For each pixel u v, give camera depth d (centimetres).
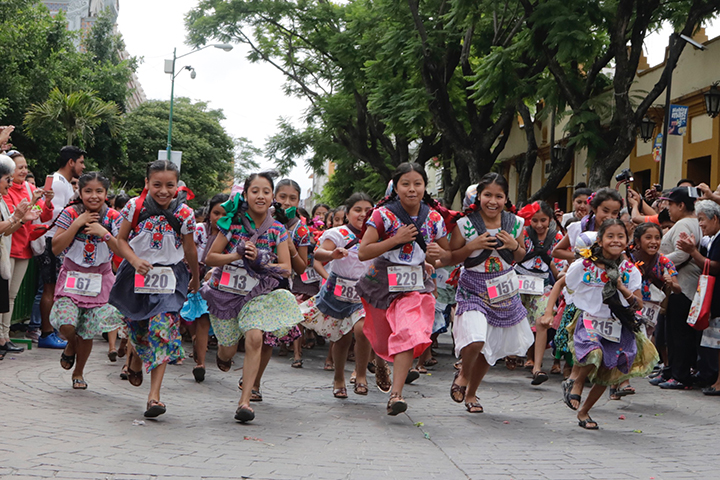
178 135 4997
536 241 865
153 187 558
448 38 1944
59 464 399
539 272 864
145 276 551
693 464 468
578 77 1630
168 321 549
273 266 577
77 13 6022
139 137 4762
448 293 1045
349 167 3344
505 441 529
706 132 1922
